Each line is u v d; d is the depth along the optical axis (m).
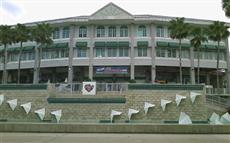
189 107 28.55
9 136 16.23
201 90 28.91
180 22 46.19
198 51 48.72
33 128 18.27
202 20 52.84
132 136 16.56
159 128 18.00
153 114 28.52
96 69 50.75
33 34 49.38
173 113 28.45
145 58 50.03
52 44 52.34
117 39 51.53
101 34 52.47
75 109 29.00
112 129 18.08
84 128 18.14
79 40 52.00
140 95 28.95
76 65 50.62
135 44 50.91
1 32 50.31
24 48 54.59
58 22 52.88
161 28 52.28
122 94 29.42
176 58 51.06
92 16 51.38
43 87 29.81
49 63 52.34
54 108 29.19
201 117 28.28
